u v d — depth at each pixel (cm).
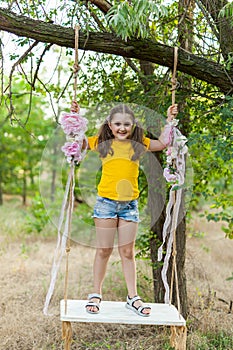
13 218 1209
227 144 460
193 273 750
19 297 698
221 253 883
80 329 580
